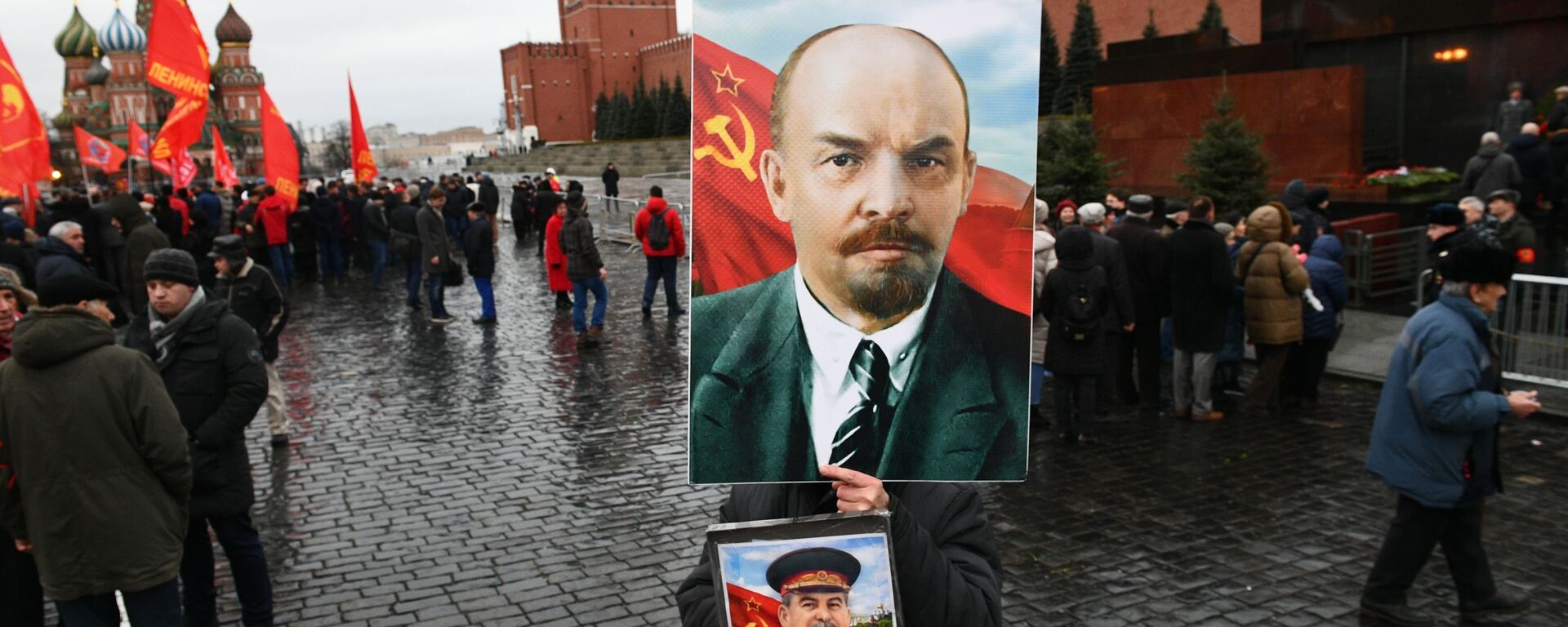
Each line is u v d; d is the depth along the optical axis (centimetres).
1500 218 844
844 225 169
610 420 855
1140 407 858
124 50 6969
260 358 467
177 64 1611
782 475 172
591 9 9475
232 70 7706
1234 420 805
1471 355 421
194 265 462
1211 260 776
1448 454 436
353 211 1992
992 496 650
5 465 375
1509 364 830
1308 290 807
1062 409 761
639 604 511
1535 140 1150
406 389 986
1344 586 506
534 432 827
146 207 1781
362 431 843
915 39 168
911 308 171
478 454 771
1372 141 1586
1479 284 422
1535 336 812
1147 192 1717
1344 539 564
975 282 172
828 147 168
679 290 1556
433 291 1348
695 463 171
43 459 369
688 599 201
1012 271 172
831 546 170
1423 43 1512
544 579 545
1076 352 747
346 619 503
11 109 1336
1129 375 872
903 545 172
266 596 477
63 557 372
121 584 376
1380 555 470
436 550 588
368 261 2020
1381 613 470
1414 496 444
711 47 166
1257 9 2694
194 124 1638
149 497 382
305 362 1129
